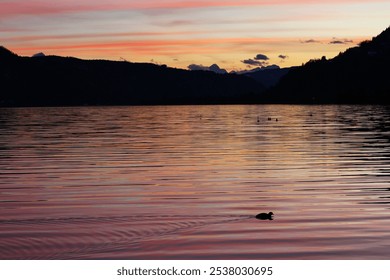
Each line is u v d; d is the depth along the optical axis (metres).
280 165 40.50
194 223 22.09
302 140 63.22
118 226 21.58
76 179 34.56
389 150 50.50
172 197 28.19
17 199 27.92
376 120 113.31
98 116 164.12
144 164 41.84
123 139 67.19
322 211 24.36
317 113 166.50
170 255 17.95
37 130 88.62
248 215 23.62
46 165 41.62
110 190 30.47
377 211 24.27
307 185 31.41
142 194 29.16
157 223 22.11
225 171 37.66
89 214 24.02
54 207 25.80
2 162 43.66
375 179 33.28
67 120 133.25
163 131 83.94
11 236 20.12
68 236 20.05
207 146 56.69
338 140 62.53
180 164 41.66
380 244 19.08
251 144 58.66
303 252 18.30
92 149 54.19
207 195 28.67
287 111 197.00
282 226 21.59
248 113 179.62
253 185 31.70
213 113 185.00
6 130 88.94
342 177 34.22
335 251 18.38
